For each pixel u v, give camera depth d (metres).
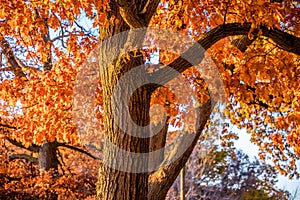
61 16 7.64
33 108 11.16
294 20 8.25
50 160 17.83
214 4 7.41
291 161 12.43
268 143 12.62
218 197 27.08
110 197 6.15
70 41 9.75
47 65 13.27
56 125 10.91
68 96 10.45
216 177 27.92
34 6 7.91
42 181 15.66
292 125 10.32
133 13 6.01
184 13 7.88
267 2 6.52
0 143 17.00
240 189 29.36
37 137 11.07
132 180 6.18
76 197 16.05
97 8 6.48
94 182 16.66
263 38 8.52
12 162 18.28
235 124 12.16
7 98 11.46
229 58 7.80
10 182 16.92
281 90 7.96
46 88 10.64
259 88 7.68
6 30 9.05
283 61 7.23
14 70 14.05
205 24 7.96
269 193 30.38
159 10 9.12
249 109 11.45
